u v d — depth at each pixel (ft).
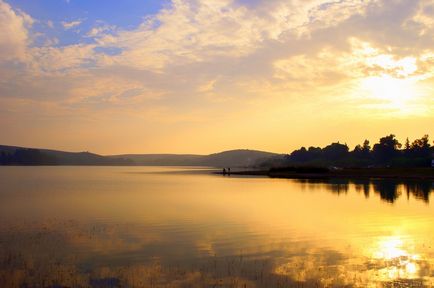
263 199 179.42
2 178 407.85
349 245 79.46
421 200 172.24
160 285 55.31
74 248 76.43
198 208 143.23
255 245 79.61
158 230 96.58
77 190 237.04
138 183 323.57
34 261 66.80
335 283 56.34
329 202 164.86
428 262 66.59
